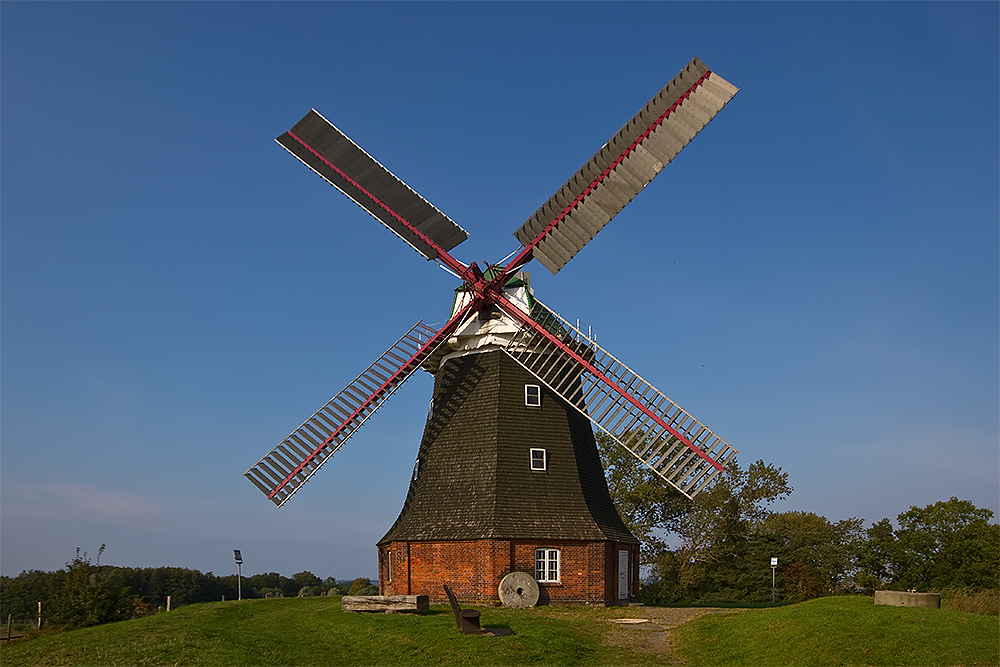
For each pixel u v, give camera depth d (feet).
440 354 118.93
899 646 68.44
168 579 268.62
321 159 111.55
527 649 76.69
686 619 94.38
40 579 255.29
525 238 108.47
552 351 109.19
